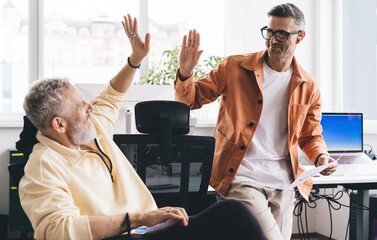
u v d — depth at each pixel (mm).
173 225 1536
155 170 1814
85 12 4309
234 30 4504
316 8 4340
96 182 1604
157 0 4441
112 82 1944
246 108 2125
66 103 1563
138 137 1774
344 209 3842
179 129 1771
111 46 4375
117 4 4367
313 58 4379
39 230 1367
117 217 1432
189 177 1859
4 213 3885
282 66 2141
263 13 4395
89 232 1375
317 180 2578
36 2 4133
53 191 1406
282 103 2164
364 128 3801
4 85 4141
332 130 3191
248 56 2193
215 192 2154
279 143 2158
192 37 2039
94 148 1691
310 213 4203
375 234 3094
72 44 4297
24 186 1425
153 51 4449
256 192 2010
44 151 1523
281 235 2055
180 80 2145
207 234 1544
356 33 4113
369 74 3973
